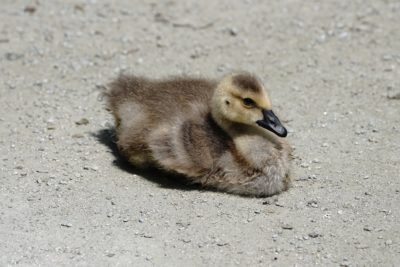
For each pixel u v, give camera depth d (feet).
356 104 47.73
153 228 34.30
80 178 38.93
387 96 48.55
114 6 64.49
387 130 44.09
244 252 32.35
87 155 41.50
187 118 38.45
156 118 39.01
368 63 53.78
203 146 37.50
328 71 52.75
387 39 57.57
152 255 32.32
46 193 37.52
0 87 50.72
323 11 63.00
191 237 33.50
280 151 37.58
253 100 37.19
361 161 40.52
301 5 64.39
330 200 36.55
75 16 62.59
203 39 58.44
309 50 56.24
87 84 51.39
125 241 33.37
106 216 35.40
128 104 40.55
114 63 54.54
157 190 37.86
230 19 61.72
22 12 63.26
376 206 35.83
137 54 56.08
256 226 34.32
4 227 34.63
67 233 34.12
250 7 64.13
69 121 45.93
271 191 37.22
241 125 38.14
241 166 37.01
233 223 34.60
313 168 39.99
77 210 35.94
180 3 65.05
